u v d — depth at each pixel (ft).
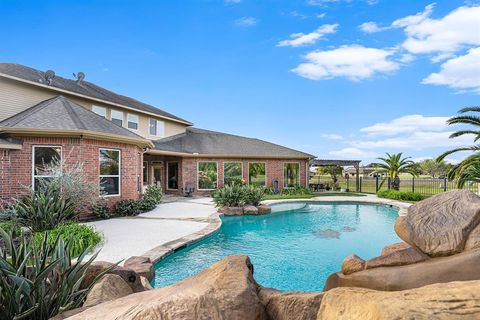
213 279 9.12
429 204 10.16
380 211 55.31
